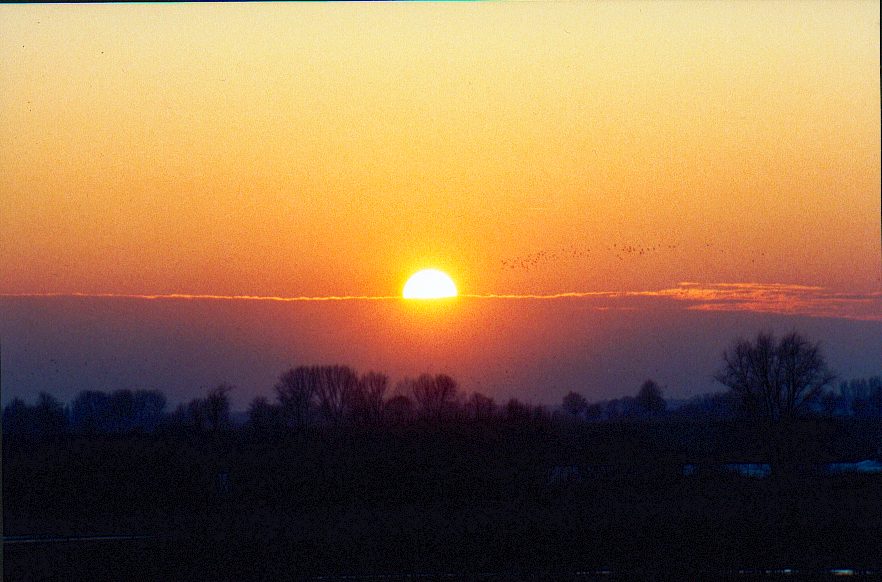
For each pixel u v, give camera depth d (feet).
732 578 114.21
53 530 148.25
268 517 153.69
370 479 164.76
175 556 130.00
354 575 118.11
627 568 120.47
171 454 174.50
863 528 137.49
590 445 179.11
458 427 184.24
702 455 176.96
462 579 114.73
